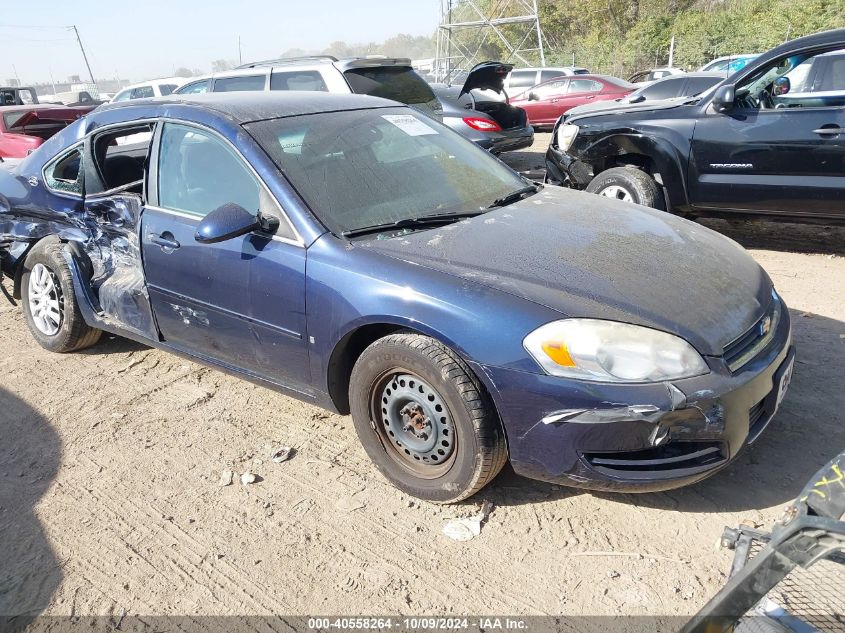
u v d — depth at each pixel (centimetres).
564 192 378
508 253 279
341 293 278
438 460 274
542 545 258
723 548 250
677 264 282
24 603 246
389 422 284
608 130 623
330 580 248
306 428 349
